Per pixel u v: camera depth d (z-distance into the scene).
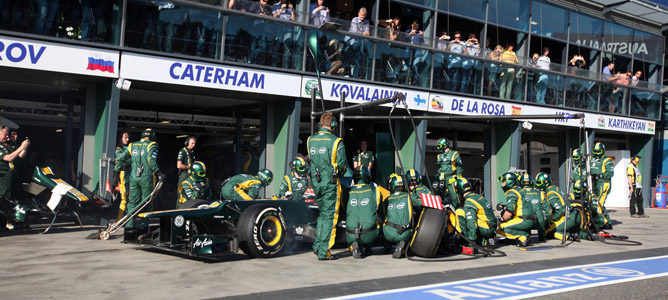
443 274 5.91
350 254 7.45
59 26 9.75
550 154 20.59
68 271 5.84
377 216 7.28
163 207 13.61
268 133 13.43
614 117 19.44
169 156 13.84
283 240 7.11
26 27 9.45
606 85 19.11
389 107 14.23
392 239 7.21
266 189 13.28
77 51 9.89
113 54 10.24
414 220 7.53
